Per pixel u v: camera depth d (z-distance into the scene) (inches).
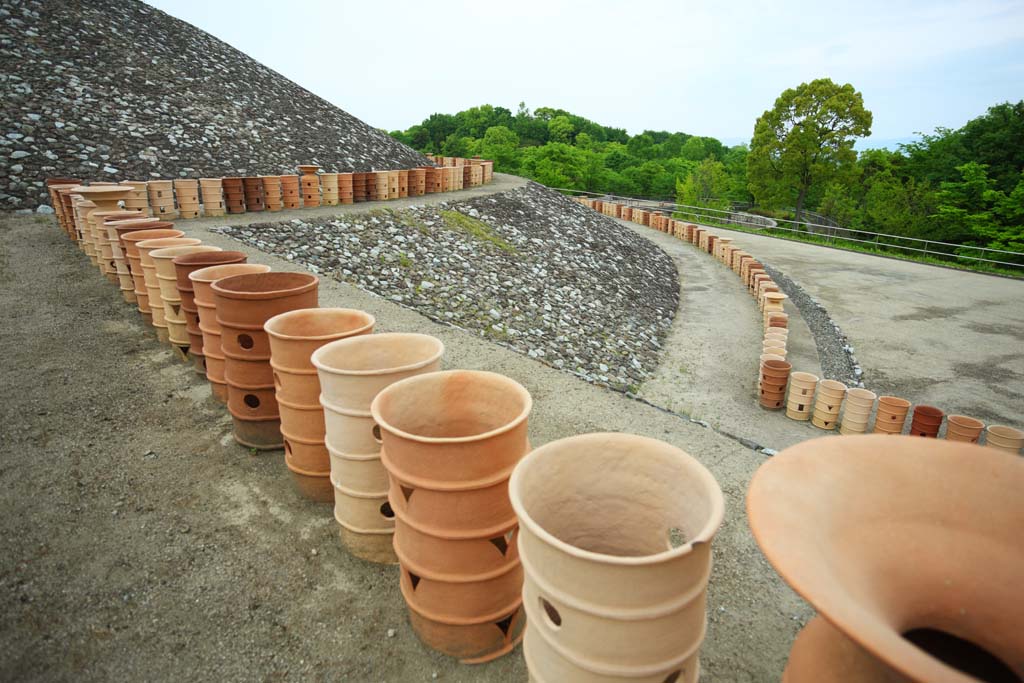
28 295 328.5
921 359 486.6
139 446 190.4
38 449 186.2
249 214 559.2
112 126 670.5
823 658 68.2
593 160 2733.8
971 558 65.8
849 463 70.7
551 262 637.9
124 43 823.7
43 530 149.0
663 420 225.9
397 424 117.5
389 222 585.9
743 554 148.9
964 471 69.8
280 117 897.5
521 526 81.1
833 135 1616.6
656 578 69.2
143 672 112.2
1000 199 1235.2
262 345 176.9
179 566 139.2
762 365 386.9
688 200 2119.8
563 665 77.3
